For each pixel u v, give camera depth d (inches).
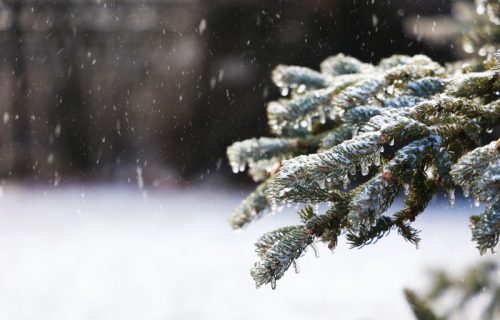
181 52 690.2
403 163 59.5
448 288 122.0
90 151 734.5
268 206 89.0
